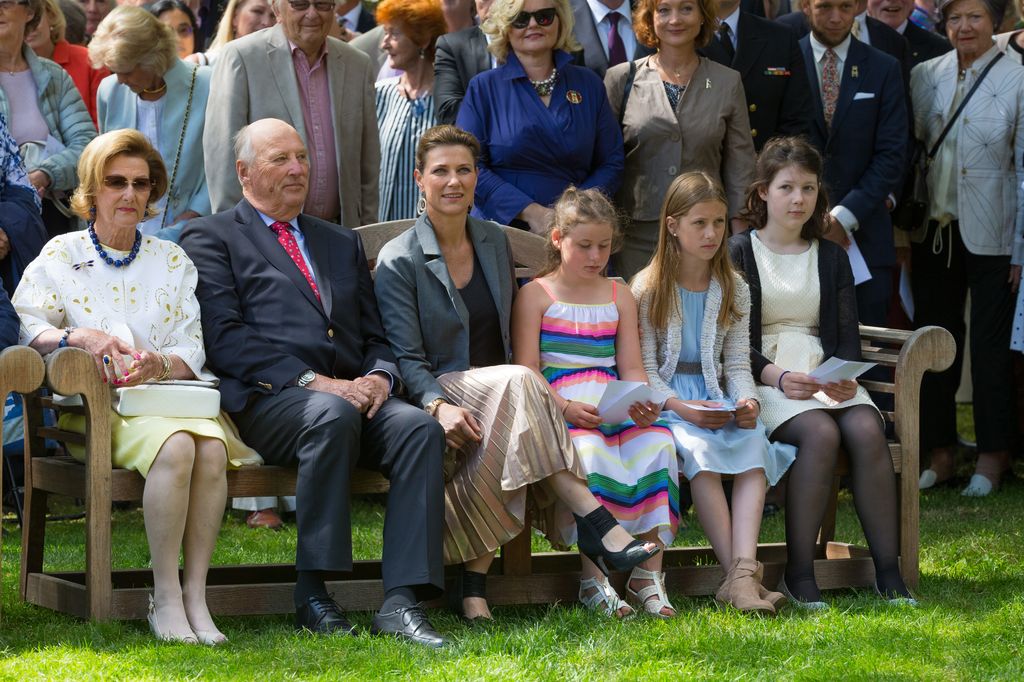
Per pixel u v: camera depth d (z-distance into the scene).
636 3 21.02
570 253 15.27
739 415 15.31
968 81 22.97
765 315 16.67
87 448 13.24
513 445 13.85
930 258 23.69
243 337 14.41
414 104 22.83
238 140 15.20
